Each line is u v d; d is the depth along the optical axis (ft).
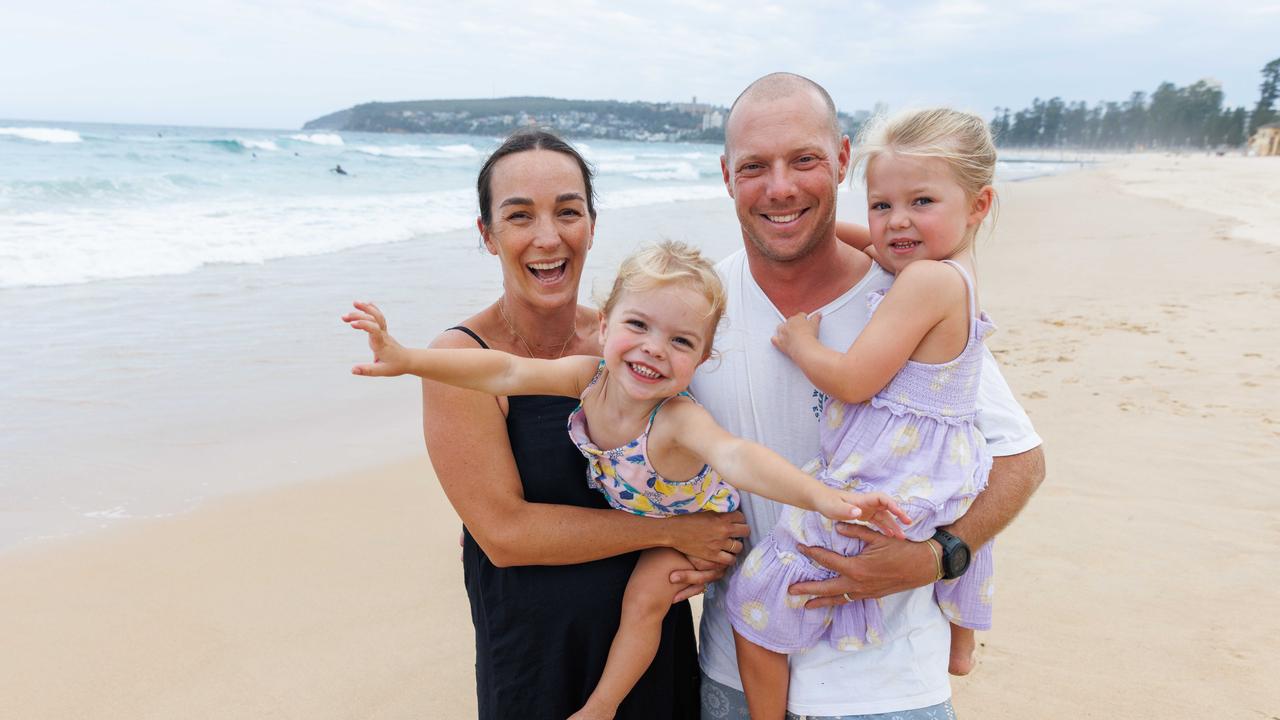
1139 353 25.12
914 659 7.32
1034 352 25.81
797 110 7.34
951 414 7.29
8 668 11.18
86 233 41.73
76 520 15.26
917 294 7.18
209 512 15.78
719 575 7.80
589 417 7.61
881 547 7.04
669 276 7.22
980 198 7.64
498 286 35.35
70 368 23.40
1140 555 13.93
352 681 11.21
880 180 7.72
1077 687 10.80
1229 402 20.65
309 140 188.85
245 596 13.07
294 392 22.44
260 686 11.04
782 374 7.86
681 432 7.32
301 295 32.65
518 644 7.55
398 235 49.47
